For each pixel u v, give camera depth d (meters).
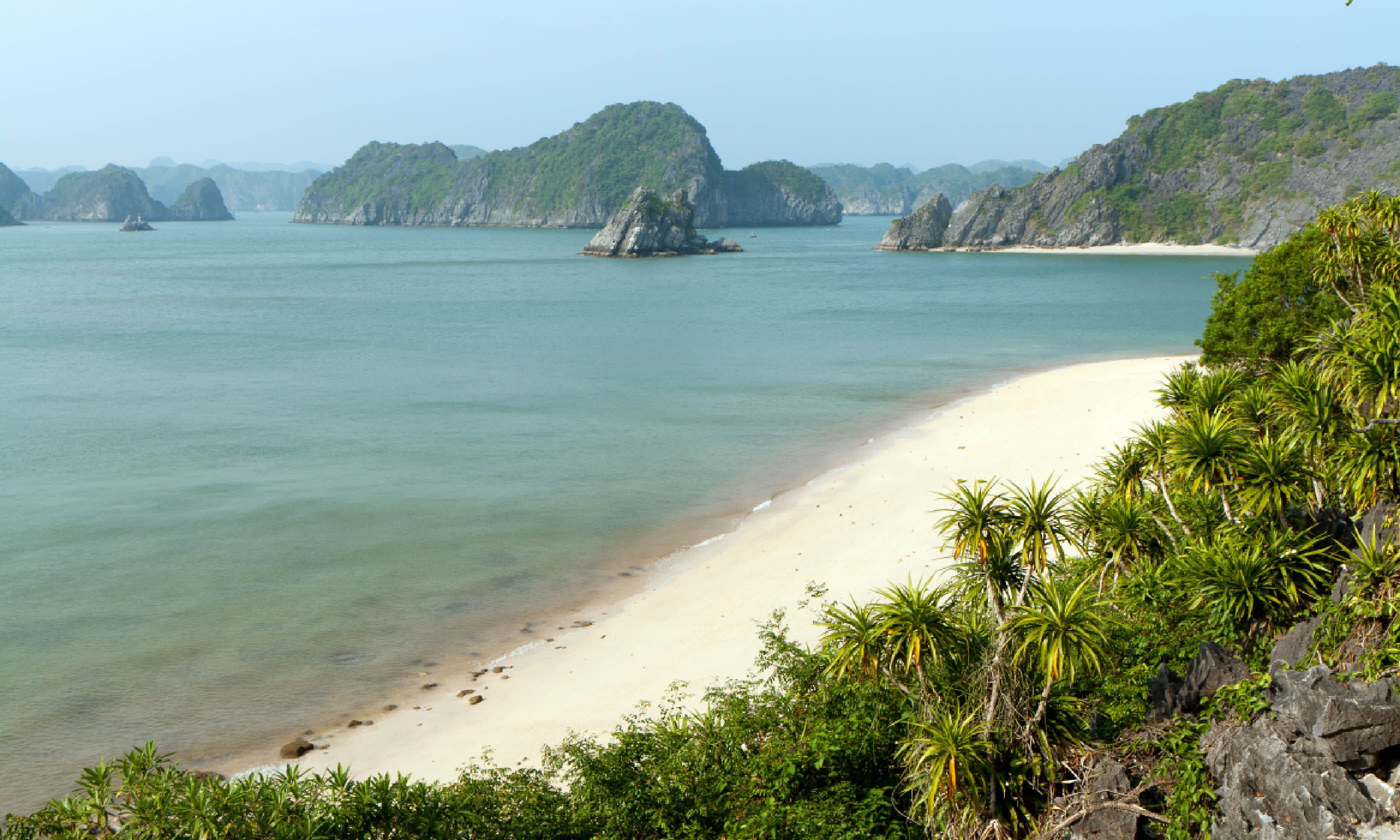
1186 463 19.62
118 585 33.59
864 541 35.84
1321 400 19.44
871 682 17.12
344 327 109.12
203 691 26.53
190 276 197.25
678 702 24.64
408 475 46.94
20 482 45.47
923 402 63.09
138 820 14.49
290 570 35.03
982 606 16.88
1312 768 12.41
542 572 34.88
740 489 44.34
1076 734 14.95
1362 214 31.77
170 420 58.88
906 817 15.55
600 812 16.38
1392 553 15.30
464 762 22.53
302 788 15.30
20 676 27.23
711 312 126.94
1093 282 177.38
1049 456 44.88
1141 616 19.20
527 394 67.75
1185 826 13.21
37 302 139.75
